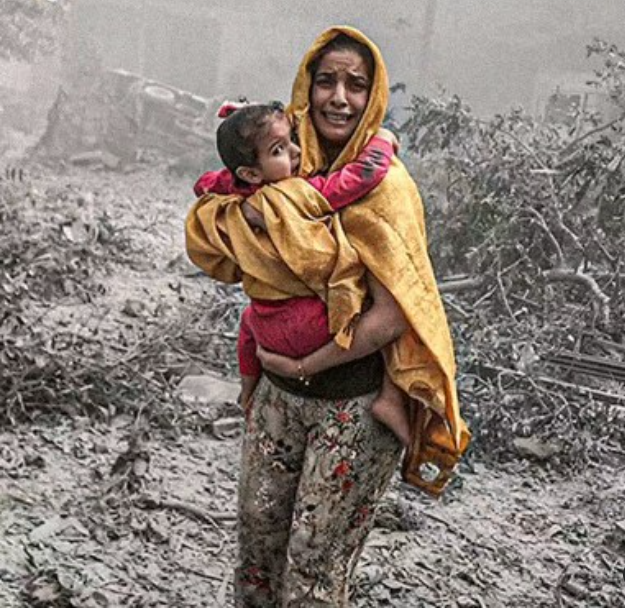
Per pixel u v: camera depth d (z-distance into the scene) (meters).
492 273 7.04
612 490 5.26
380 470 2.74
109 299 7.84
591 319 7.17
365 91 2.62
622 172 7.77
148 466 4.38
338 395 2.66
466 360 5.89
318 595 2.73
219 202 2.61
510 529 4.64
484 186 7.48
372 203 2.52
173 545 3.94
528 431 5.59
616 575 4.29
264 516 2.86
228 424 5.32
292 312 2.58
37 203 11.34
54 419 5.09
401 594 3.88
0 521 3.93
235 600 3.02
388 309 2.55
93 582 3.59
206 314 7.18
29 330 5.65
